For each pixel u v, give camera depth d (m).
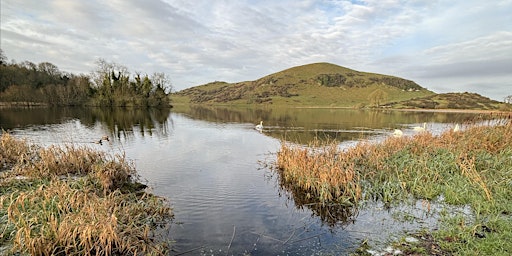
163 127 29.45
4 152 12.30
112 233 5.70
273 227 7.22
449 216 7.20
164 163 13.67
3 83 55.12
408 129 29.89
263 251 6.03
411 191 9.12
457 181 9.15
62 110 51.41
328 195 9.15
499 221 6.42
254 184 10.72
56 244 5.57
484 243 5.49
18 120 32.34
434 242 6.04
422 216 7.54
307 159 11.64
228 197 9.33
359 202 8.69
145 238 6.30
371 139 21.83
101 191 8.95
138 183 10.39
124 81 63.81
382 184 9.79
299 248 6.12
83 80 62.94
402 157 11.69
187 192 9.70
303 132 26.92
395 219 7.46
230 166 13.38
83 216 6.24
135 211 7.44
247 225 7.31
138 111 56.44
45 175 9.93
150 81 68.06
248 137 23.22
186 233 6.84
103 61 62.06
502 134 13.02
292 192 9.93
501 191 7.97
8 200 7.31
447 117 49.56
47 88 59.31
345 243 6.29
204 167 13.08
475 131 14.27
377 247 6.04
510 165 9.89
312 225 7.31
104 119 36.50
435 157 11.32
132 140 20.53
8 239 5.91
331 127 31.84
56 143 17.81
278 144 19.73
